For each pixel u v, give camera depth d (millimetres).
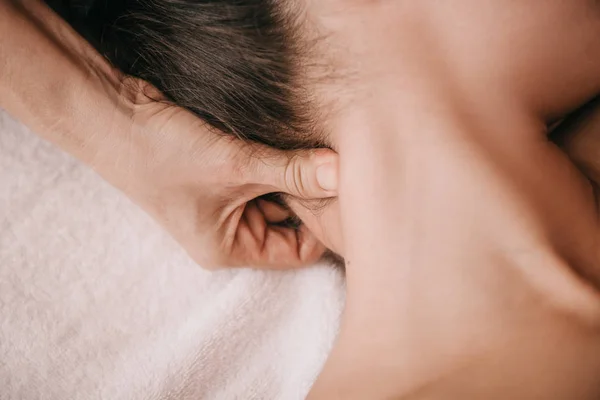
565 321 472
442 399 468
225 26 576
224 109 622
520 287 480
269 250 730
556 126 578
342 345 530
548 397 463
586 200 511
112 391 733
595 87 538
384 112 519
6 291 736
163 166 649
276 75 566
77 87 646
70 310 743
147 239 761
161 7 613
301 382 740
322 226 652
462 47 512
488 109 510
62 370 734
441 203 498
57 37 646
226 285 755
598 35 515
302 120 577
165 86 654
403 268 502
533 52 512
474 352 475
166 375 732
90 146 657
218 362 743
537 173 504
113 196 764
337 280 762
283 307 757
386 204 512
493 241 487
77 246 753
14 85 640
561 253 484
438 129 506
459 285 485
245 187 650
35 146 751
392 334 498
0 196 746
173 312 751
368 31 522
